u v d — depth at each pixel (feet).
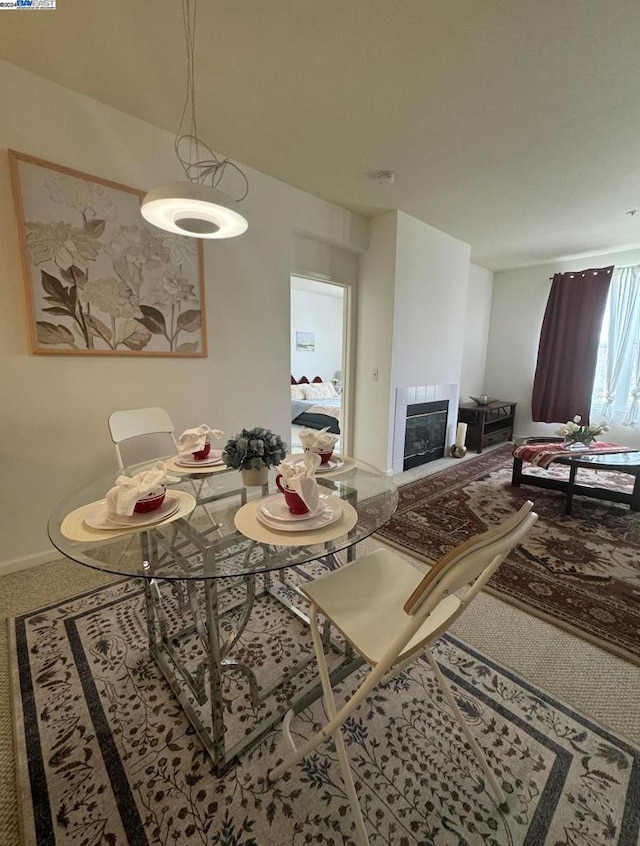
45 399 6.57
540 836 3.07
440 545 7.87
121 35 5.13
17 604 5.83
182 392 8.20
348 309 12.37
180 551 3.50
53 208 6.23
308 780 3.47
